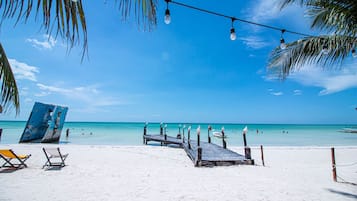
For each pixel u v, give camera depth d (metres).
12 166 6.93
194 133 40.19
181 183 5.50
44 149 7.14
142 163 8.67
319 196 4.59
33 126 16.53
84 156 10.20
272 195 4.62
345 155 12.29
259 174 6.65
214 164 7.93
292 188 5.14
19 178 5.79
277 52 5.11
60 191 4.75
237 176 6.32
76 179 5.79
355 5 3.31
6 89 1.97
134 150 13.05
